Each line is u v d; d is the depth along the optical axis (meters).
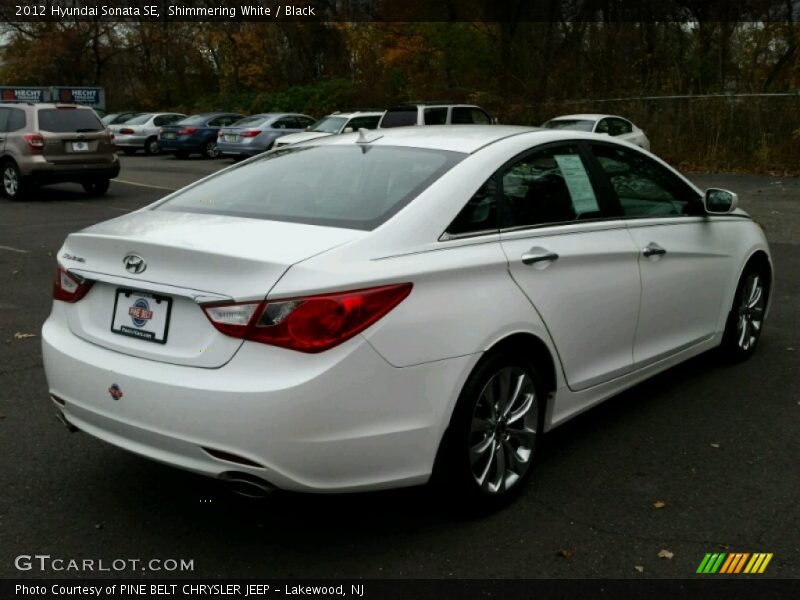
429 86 34.22
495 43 32.53
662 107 23.41
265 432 2.97
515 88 29.62
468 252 3.52
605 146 4.55
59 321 3.70
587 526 3.58
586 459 4.24
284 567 3.28
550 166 4.14
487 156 3.85
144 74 49.44
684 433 4.58
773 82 24.16
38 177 15.20
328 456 3.06
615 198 4.46
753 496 3.86
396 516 3.67
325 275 3.06
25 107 15.35
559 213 4.08
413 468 3.29
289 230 3.40
